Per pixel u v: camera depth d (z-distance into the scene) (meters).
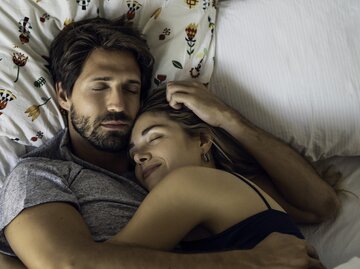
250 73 1.47
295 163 1.40
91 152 1.39
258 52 1.48
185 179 1.07
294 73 1.45
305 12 1.48
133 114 1.36
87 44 1.35
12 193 1.14
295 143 1.47
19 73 1.36
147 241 1.04
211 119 1.35
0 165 1.38
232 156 1.39
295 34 1.47
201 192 1.06
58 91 1.41
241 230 1.06
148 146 1.31
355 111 1.44
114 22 1.43
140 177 1.33
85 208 1.18
